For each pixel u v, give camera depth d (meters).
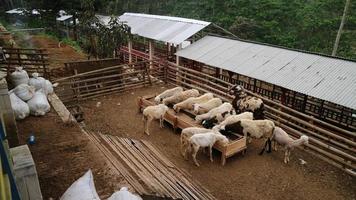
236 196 8.48
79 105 14.06
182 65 18.23
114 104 14.55
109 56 19.70
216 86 14.92
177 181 8.20
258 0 31.36
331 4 28.09
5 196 2.88
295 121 12.35
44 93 10.97
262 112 11.98
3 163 3.48
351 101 10.29
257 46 15.49
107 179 6.56
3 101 7.12
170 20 21.14
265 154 10.64
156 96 13.56
